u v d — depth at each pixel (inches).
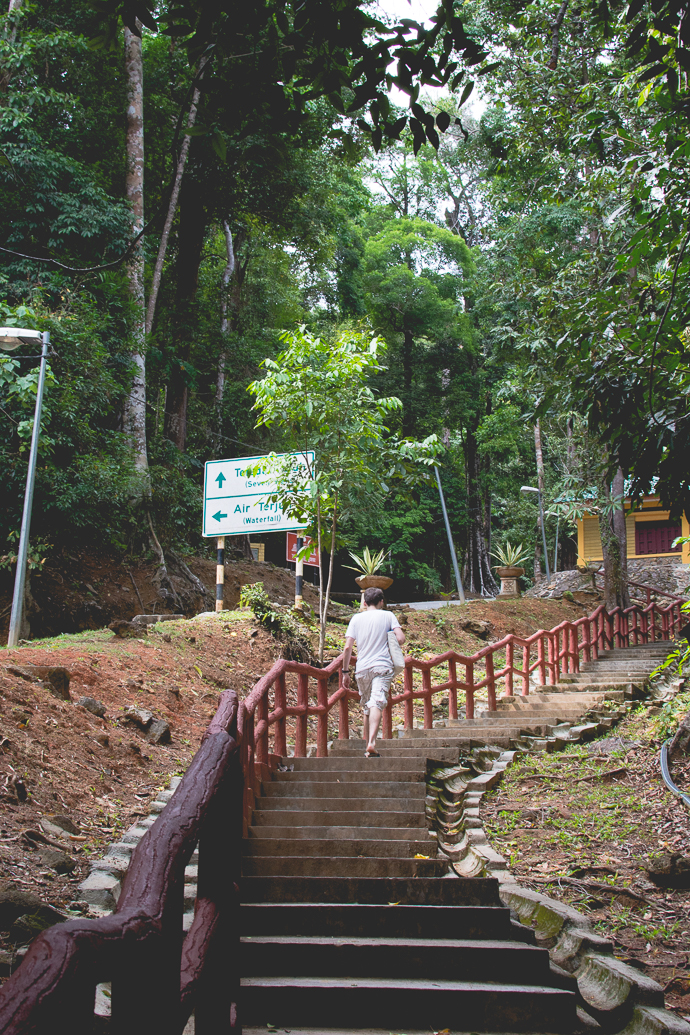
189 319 975.0
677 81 209.2
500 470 1674.5
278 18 169.5
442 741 362.6
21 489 659.4
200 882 93.7
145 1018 60.4
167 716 372.2
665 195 264.5
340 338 506.9
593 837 277.6
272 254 1266.0
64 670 335.6
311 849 239.5
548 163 538.0
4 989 46.3
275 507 543.8
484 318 1491.1
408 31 168.1
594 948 198.8
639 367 240.4
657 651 618.5
